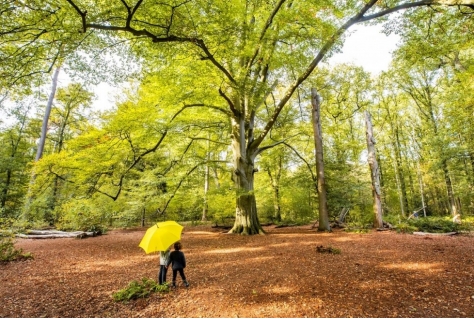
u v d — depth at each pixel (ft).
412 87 76.89
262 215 84.33
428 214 101.71
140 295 15.44
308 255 24.76
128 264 24.04
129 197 52.31
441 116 74.13
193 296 15.35
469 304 13.16
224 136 63.72
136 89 60.49
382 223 47.91
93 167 36.81
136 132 37.78
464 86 46.47
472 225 50.16
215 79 33.12
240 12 28.35
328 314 12.35
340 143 68.03
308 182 63.16
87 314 13.42
